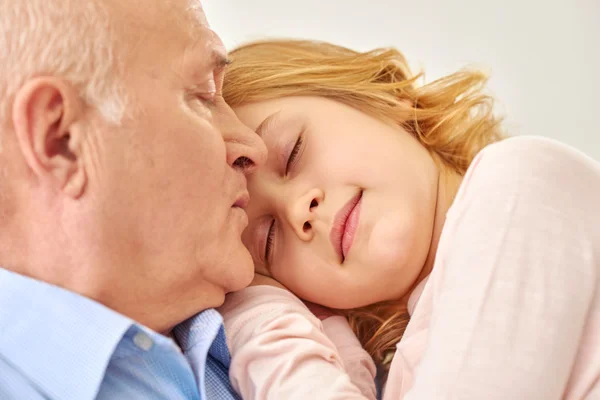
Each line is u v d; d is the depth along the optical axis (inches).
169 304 32.6
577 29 59.2
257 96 46.2
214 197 32.4
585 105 58.1
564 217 28.9
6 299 30.4
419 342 33.3
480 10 60.7
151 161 29.7
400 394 33.9
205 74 32.3
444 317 28.7
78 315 29.9
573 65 58.8
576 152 32.6
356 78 47.9
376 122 45.3
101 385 31.7
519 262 28.0
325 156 42.1
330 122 43.8
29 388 30.7
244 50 53.2
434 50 60.8
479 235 29.4
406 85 49.6
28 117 27.9
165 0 30.9
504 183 30.1
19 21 28.0
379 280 40.9
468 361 26.8
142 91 29.5
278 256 43.3
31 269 30.3
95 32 28.5
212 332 32.9
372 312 46.8
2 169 28.5
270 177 42.9
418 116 46.9
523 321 27.0
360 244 40.5
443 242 32.7
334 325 43.7
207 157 31.5
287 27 63.0
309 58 50.2
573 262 28.0
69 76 28.3
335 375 32.4
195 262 32.4
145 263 31.0
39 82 27.8
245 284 35.1
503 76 59.4
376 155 42.1
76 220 29.0
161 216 30.5
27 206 29.1
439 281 32.5
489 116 53.6
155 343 31.4
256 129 43.9
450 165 47.8
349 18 62.2
